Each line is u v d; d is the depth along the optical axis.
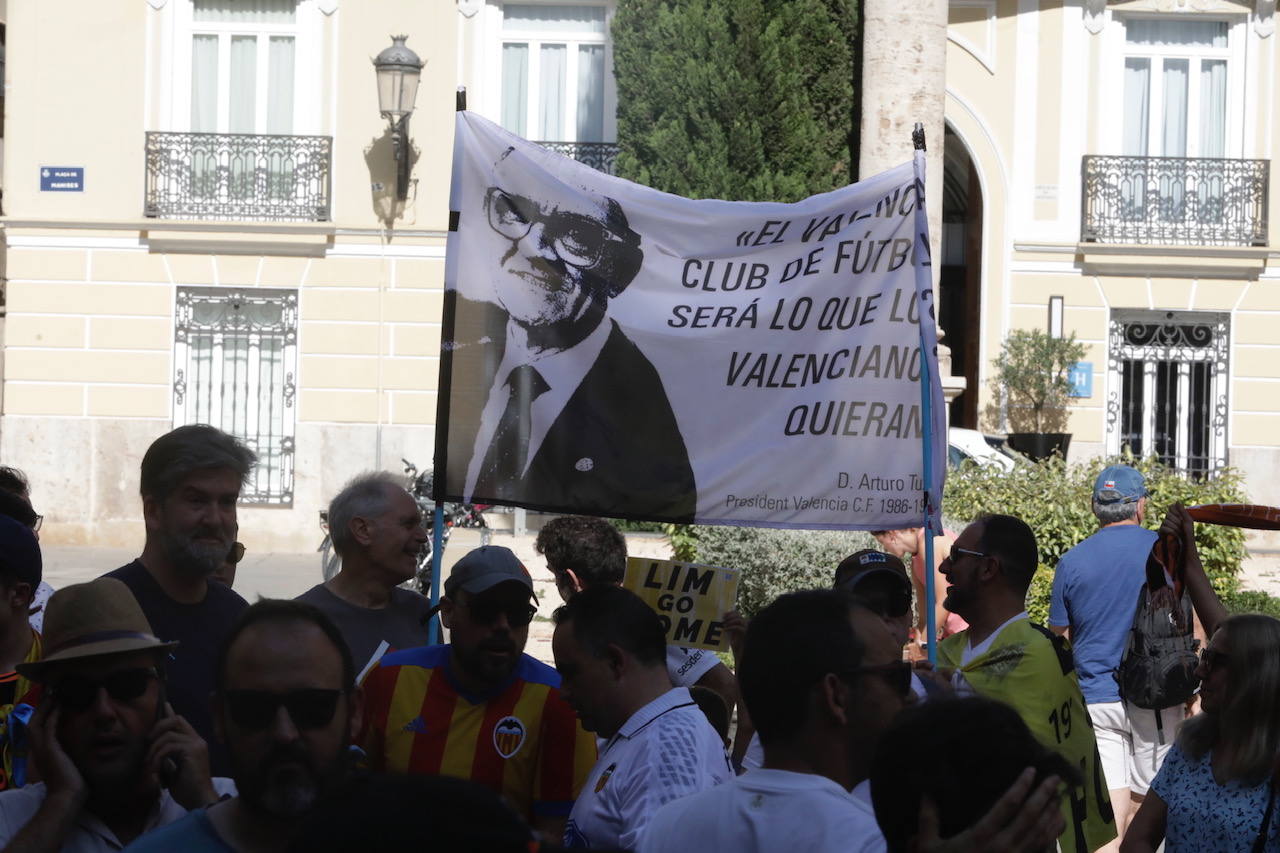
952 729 2.40
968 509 12.69
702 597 4.96
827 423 5.43
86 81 20.03
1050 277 21.08
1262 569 17.11
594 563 5.18
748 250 5.49
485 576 4.20
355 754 3.28
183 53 20.22
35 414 20.03
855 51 18.70
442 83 20.19
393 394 20.17
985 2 21.17
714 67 18.28
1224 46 21.25
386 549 5.09
